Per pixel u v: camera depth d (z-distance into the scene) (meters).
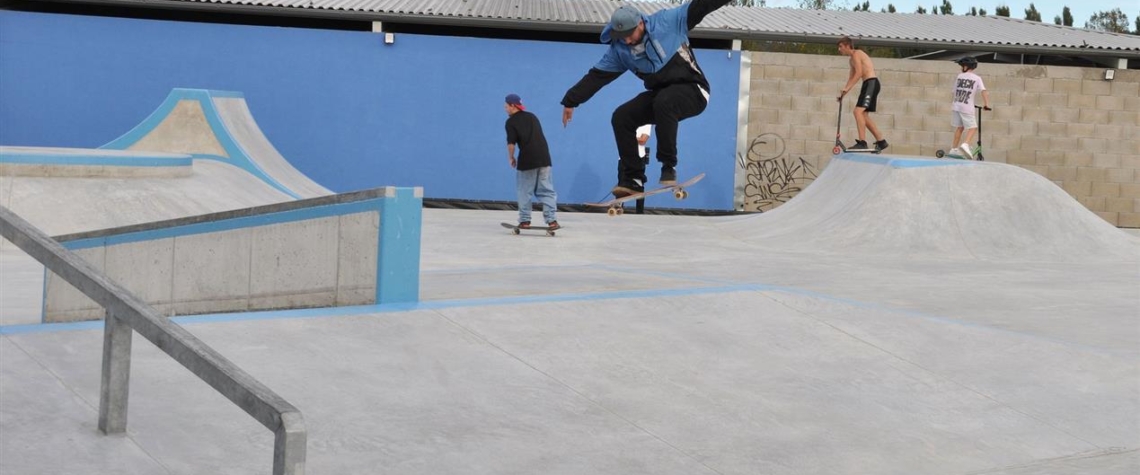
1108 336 6.46
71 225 11.68
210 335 4.95
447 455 4.09
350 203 5.89
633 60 10.10
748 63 17.70
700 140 17.81
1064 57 19.00
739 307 6.29
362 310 5.53
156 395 4.22
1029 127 17.94
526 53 17.72
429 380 4.80
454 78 17.69
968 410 5.11
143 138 15.38
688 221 15.20
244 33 17.42
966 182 11.88
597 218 15.59
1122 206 18.03
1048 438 4.86
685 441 4.49
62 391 4.10
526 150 12.33
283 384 4.54
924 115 17.78
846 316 6.29
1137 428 5.02
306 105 17.62
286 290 6.27
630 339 5.62
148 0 17.06
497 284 6.90
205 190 13.59
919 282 8.81
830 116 17.75
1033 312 7.25
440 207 17.78
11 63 17.17
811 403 5.04
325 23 19.17
